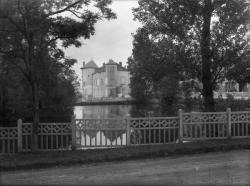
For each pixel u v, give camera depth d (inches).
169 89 801.6
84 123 557.6
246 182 356.8
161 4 740.7
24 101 867.4
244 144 550.9
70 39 553.3
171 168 429.7
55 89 960.3
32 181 382.3
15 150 553.0
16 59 595.8
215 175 388.5
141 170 422.3
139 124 567.5
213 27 726.5
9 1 484.1
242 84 789.9
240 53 732.0
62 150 538.6
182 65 747.4
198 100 807.7
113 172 415.2
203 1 719.7
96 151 518.3
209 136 593.6
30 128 543.5
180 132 578.9
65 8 527.8
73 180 382.0
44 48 542.0
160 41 763.4
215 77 756.6
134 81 930.1
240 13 719.7
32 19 507.2
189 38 738.8
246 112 604.4
